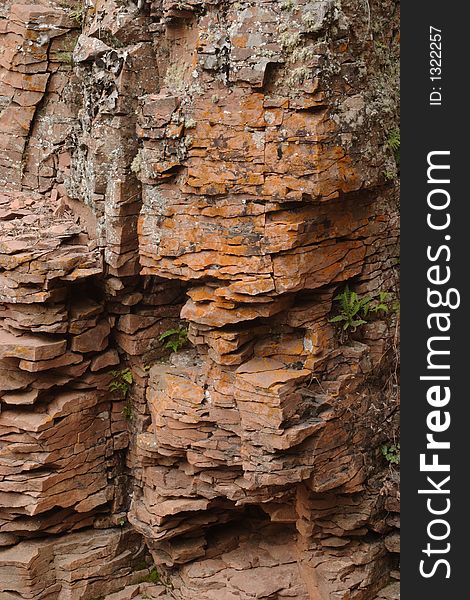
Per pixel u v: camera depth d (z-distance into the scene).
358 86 11.52
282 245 11.28
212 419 12.23
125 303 13.23
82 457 13.62
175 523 13.18
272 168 11.16
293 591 13.05
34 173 14.64
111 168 12.73
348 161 11.31
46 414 13.07
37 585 13.57
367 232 12.29
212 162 11.46
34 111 14.45
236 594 13.07
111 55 12.59
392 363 12.80
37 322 12.62
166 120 11.62
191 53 12.19
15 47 14.13
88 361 13.36
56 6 14.23
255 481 11.93
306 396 11.96
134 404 13.91
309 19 10.73
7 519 13.42
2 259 12.41
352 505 12.64
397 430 12.91
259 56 10.97
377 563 12.97
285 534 13.65
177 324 13.76
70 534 13.98
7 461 13.05
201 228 11.73
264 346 12.17
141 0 12.63
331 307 12.21
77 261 12.67
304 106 10.90
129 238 12.76
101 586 13.95
